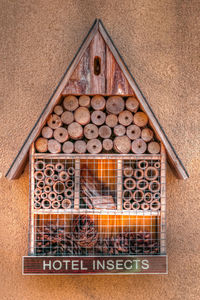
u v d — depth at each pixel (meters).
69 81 1.56
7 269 1.90
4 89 1.93
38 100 1.92
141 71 1.93
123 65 1.55
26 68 1.93
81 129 1.63
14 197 1.91
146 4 1.95
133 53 1.94
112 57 1.56
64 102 1.62
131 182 1.73
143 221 1.71
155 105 1.93
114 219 1.79
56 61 1.93
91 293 1.90
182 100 1.94
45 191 1.65
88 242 1.69
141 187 1.72
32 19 1.94
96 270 1.63
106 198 1.68
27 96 1.93
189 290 1.89
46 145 1.63
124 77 1.57
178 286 1.89
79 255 1.69
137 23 1.94
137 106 1.62
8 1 1.94
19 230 1.90
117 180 1.65
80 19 1.93
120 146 1.64
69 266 1.63
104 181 1.79
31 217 1.64
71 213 1.64
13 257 1.90
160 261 1.64
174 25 1.94
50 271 1.62
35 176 1.64
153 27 1.95
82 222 1.73
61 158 1.63
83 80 1.56
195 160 1.92
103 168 1.80
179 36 1.94
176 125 1.94
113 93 1.56
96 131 1.64
